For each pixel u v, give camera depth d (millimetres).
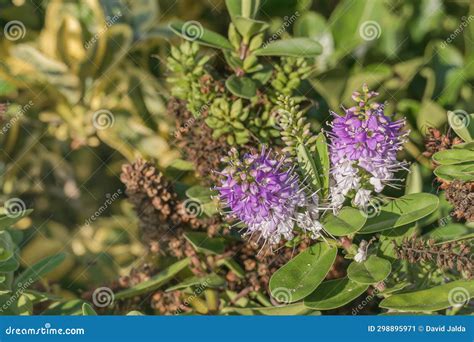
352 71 3408
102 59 3525
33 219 3539
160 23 3488
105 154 3570
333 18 3424
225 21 3523
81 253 3510
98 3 3490
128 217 3527
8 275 3043
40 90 3561
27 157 3613
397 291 2867
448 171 2852
